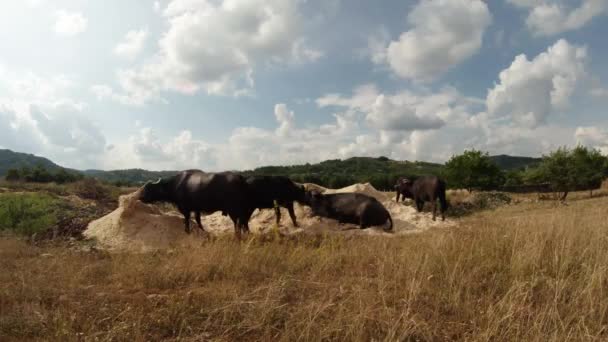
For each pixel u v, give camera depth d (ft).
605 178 131.23
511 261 20.76
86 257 27.68
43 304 16.47
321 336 12.84
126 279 20.93
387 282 18.69
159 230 38.88
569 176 108.68
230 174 38.86
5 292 17.76
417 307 15.94
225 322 14.70
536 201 92.99
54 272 22.26
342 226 48.85
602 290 16.05
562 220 29.17
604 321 14.24
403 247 27.12
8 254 28.40
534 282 17.48
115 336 13.42
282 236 36.11
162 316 15.24
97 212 53.42
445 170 122.72
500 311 14.58
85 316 15.38
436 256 22.16
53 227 41.88
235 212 38.40
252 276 21.29
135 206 40.27
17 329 14.06
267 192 45.16
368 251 26.91
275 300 15.85
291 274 21.43
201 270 21.50
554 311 13.92
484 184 116.16
